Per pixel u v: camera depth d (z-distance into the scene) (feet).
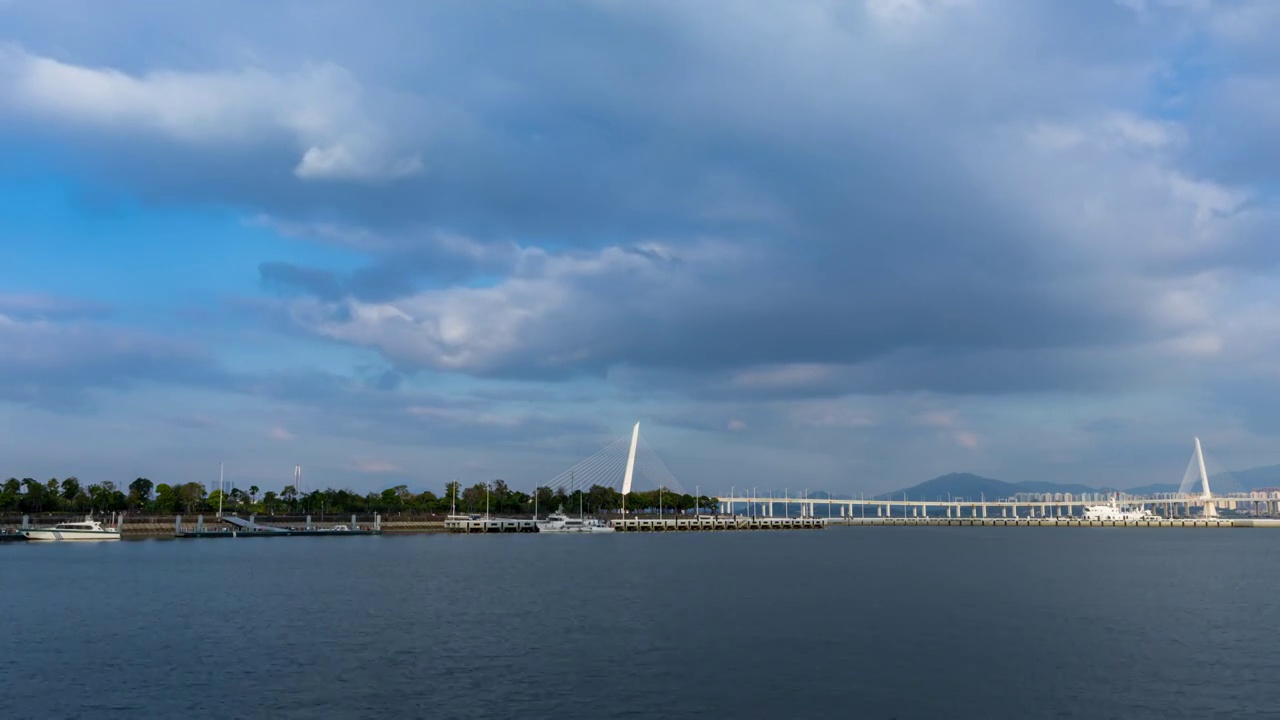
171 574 490.49
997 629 285.23
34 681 212.64
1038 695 198.29
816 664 229.04
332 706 189.57
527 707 188.75
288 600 366.63
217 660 236.02
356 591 402.31
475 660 234.99
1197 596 381.40
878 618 310.65
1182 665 227.81
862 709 187.42
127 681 212.23
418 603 356.59
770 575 494.18
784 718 181.27
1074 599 369.30
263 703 192.13
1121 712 185.26
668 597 378.12
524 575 490.49
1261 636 270.87
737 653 243.81
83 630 287.48
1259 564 587.27
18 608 342.23
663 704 191.01
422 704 191.11
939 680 211.82
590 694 199.31
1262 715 182.70
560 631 282.77
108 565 556.10
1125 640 263.90
